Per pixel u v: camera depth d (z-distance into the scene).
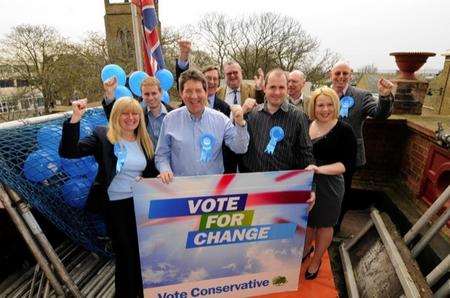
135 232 2.31
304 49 29.28
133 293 2.39
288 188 2.12
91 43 24.08
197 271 2.20
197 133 2.15
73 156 2.07
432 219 2.77
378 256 2.53
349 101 3.06
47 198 2.51
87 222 2.89
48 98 24.62
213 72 3.15
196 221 2.07
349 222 3.77
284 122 2.22
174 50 24.28
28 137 2.45
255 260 2.27
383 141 3.93
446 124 3.23
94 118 3.38
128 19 29.52
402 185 3.74
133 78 3.33
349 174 3.21
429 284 2.04
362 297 2.42
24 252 2.87
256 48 29.25
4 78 24.94
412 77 3.90
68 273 2.63
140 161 2.20
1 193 2.20
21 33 24.25
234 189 2.04
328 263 2.87
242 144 2.12
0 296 2.51
